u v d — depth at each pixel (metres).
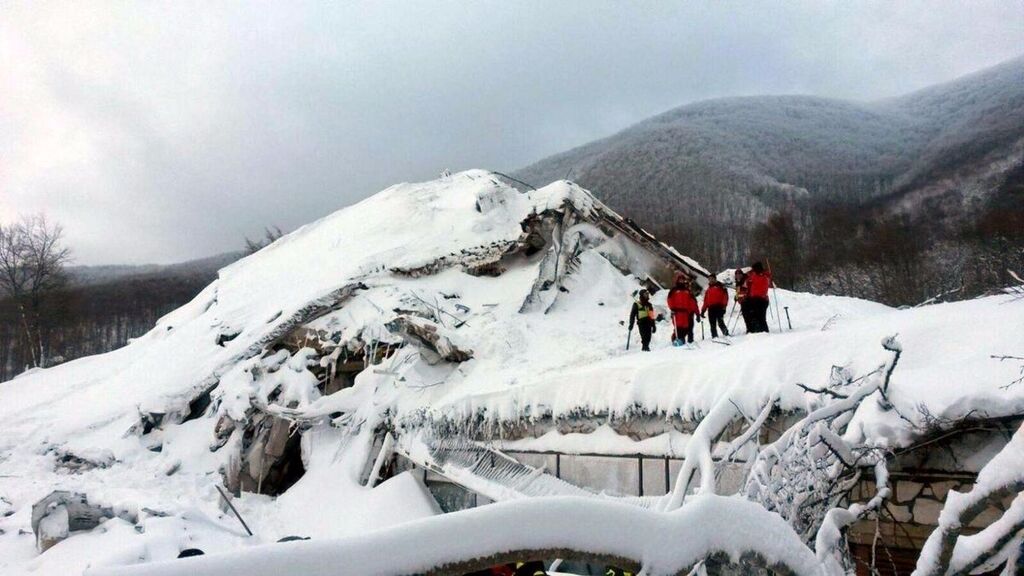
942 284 41.62
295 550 2.39
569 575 7.30
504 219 22.33
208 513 13.18
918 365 8.08
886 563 7.41
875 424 7.23
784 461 5.72
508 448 12.45
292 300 21.11
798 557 3.44
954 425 6.99
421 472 14.57
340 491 15.08
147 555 9.26
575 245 19.77
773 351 9.33
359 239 24.48
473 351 16.09
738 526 3.25
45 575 9.20
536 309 18.25
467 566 2.63
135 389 20.88
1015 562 3.50
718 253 64.00
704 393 9.61
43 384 25.22
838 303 18.47
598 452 10.97
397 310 18.27
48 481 16.08
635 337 16.30
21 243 50.47
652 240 21.11
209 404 19.14
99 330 69.62
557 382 12.09
